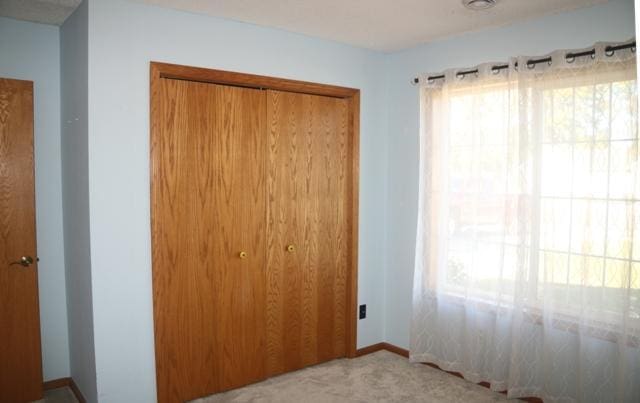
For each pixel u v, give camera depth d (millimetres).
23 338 2869
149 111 2611
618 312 2426
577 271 2580
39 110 2990
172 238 2746
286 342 3297
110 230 2529
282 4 2574
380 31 3078
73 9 2654
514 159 2807
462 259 3117
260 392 3006
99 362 2529
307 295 3379
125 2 2506
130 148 2564
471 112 3021
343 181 3527
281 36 3076
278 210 3189
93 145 2453
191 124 2785
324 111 3391
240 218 3008
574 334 2627
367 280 3668
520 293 2768
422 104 3254
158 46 2617
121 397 2605
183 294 2803
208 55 2783
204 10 2676
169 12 2639
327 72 3326
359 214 3574
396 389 3059
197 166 2816
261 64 2998
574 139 2568
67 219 2994
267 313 3186
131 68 2543
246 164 3018
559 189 2633
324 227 3439
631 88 2361
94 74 2436
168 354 2760
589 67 2504
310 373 3312
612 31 2477
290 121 3213
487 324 3020
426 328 3361
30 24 2928
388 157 3729
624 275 2379
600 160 2467
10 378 2842
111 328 2559
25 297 2865
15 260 2828
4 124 2766
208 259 2887
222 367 2986
